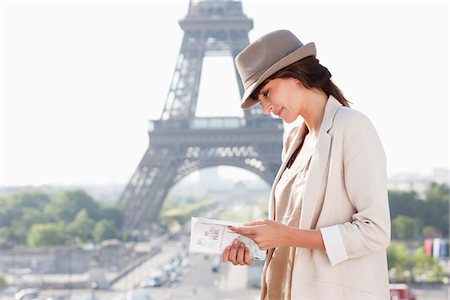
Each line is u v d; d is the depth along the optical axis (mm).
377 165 3736
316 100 3994
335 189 3789
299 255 3848
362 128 3775
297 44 3971
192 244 3951
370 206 3666
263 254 3967
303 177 4012
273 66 3844
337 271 3742
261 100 4012
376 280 3775
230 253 3926
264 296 4223
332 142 3807
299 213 3949
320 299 3727
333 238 3666
